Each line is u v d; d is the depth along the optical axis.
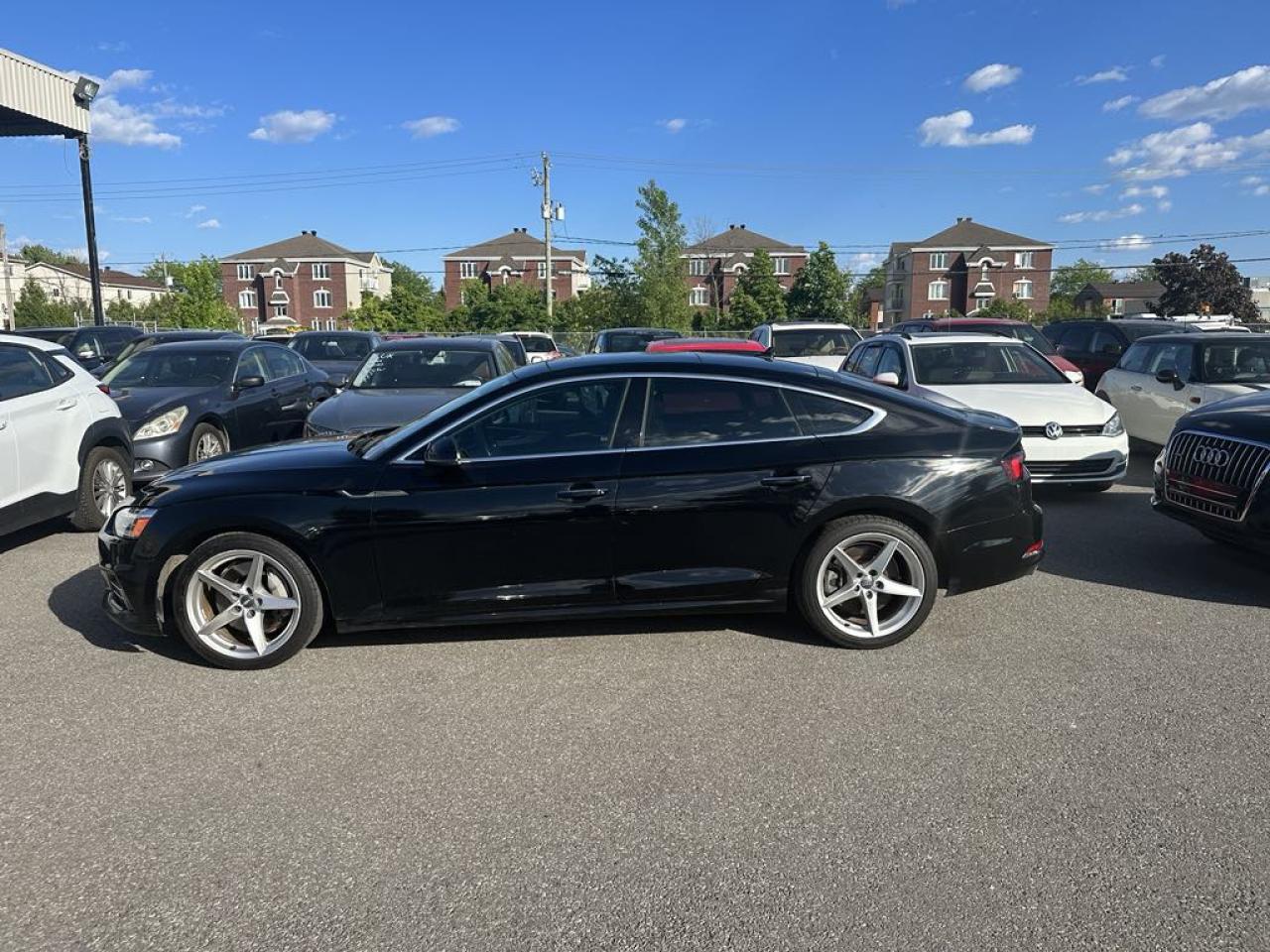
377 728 3.76
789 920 2.55
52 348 7.14
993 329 15.51
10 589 5.76
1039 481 7.87
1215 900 2.61
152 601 4.36
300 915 2.60
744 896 2.65
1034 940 2.45
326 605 4.45
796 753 3.51
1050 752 3.49
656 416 4.47
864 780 3.30
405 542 4.29
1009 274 76.25
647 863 2.83
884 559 4.49
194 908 2.63
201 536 4.31
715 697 4.01
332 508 4.26
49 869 2.83
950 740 3.60
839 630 4.51
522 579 4.36
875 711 3.86
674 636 4.75
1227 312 67.56
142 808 3.17
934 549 4.53
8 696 4.09
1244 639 4.71
